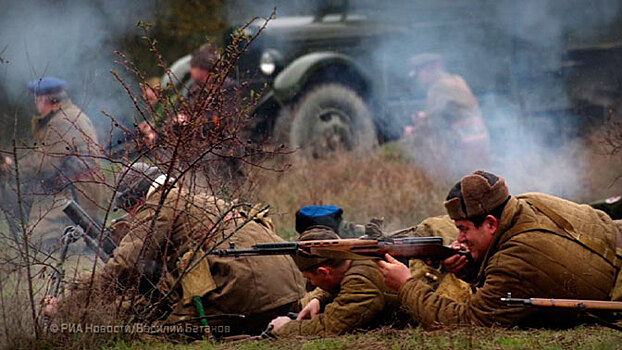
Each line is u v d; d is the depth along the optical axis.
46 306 9.41
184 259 9.75
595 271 8.83
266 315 10.05
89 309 9.32
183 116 9.62
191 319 9.66
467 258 9.05
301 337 9.37
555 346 8.16
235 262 9.94
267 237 10.23
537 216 8.91
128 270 9.73
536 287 8.70
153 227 9.61
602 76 23.73
